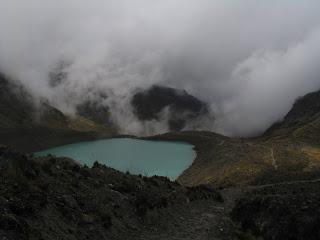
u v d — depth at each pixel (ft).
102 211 78.02
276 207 90.43
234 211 105.09
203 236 86.89
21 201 61.82
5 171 68.54
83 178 93.56
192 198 126.62
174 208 107.04
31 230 56.90
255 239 86.99
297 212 84.53
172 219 96.17
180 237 83.56
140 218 87.35
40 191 69.00
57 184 80.12
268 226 87.81
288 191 123.54
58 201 71.92
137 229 81.05
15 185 65.82
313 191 110.83
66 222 66.74
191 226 93.81
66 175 88.02
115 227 76.28
